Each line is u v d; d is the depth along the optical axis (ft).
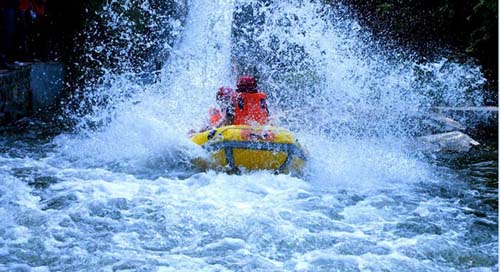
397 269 50.24
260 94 79.30
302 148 75.41
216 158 73.15
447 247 54.65
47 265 49.83
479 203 68.08
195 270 49.26
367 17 145.69
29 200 64.39
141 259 51.01
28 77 112.47
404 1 147.23
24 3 117.19
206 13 116.47
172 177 73.31
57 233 55.88
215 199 65.00
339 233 57.47
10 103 104.47
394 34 144.97
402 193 70.95
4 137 93.86
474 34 136.87
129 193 66.95
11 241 53.83
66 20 137.90
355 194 69.41
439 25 145.28
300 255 52.65
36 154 84.38
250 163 72.64
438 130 104.37
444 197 70.08
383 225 60.03
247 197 65.98
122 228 57.31
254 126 76.07
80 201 64.23
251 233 56.49
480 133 106.32
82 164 79.10
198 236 56.08
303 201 65.51
